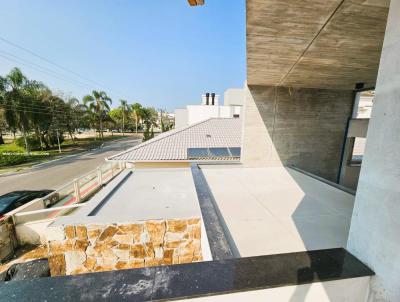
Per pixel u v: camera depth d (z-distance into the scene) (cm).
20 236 531
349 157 553
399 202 98
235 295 98
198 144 971
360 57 293
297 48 267
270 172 457
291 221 229
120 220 284
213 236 185
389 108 101
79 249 287
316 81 430
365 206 118
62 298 89
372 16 191
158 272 107
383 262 107
